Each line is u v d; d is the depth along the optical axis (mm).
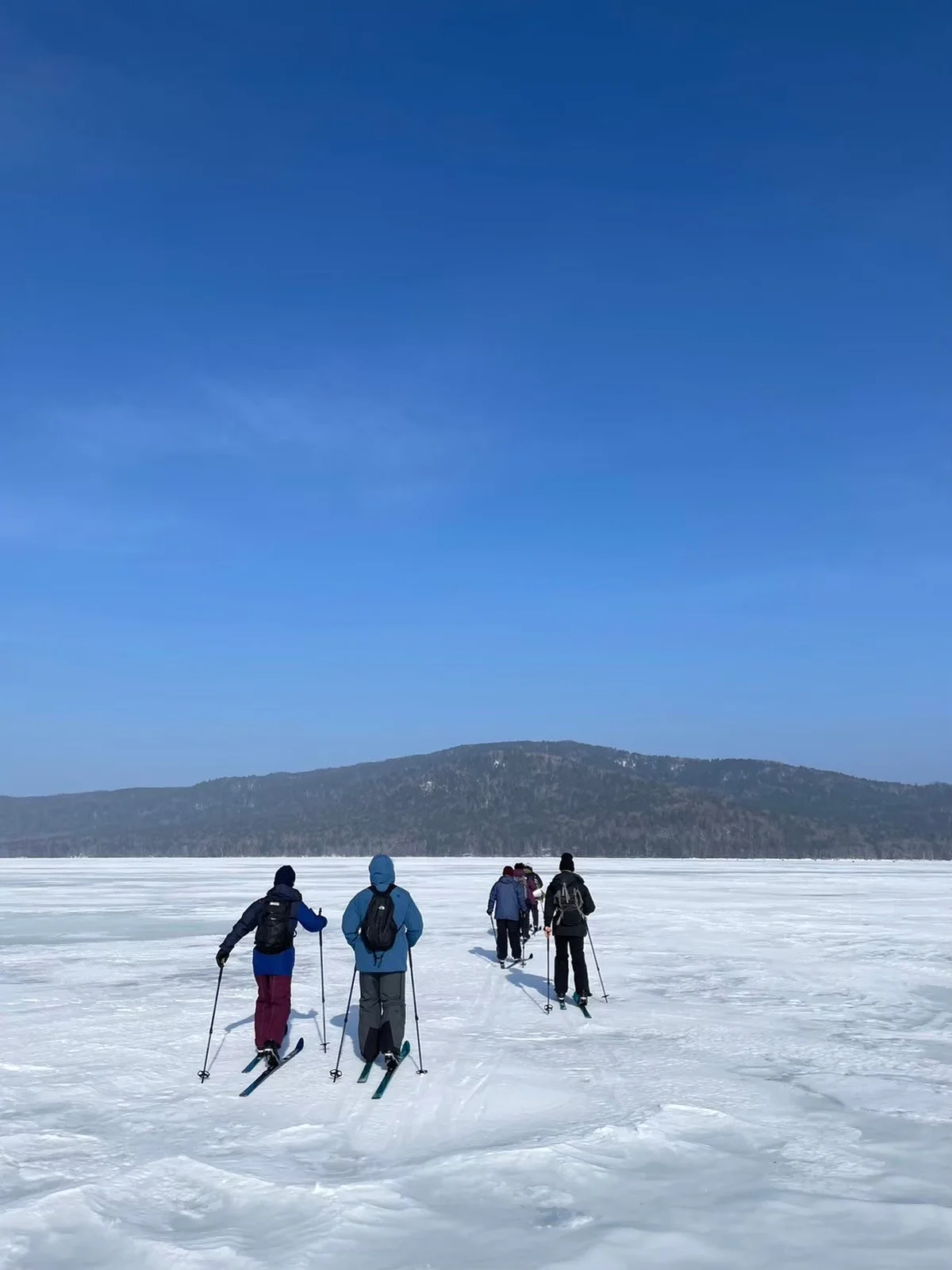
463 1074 7684
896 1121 6488
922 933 19625
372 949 7746
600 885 40812
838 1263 4219
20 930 21250
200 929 21562
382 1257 4301
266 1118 6535
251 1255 4316
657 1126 6250
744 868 70562
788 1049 8727
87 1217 4773
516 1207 4902
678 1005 11148
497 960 15117
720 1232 4574
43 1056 8461
